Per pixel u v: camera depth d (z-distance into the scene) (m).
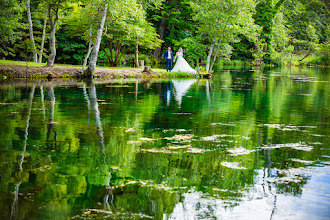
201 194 3.18
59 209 2.79
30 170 3.74
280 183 3.48
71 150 4.55
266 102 10.12
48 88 13.02
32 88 12.84
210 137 5.44
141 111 8.02
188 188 3.31
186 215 2.74
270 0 47.03
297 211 2.83
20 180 3.43
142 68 26.36
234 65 50.00
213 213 2.79
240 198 3.10
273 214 2.79
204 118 7.23
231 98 11.05
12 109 7.93
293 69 39.72
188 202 3.00
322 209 2.88
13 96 10.39
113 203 2.94
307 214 2.77
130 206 2.89
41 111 7.72
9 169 3.75
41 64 21.73
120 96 10.98
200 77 22.72
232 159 4.28
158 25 43.09
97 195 3.10
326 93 12.98
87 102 9.39
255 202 3.01
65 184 3.35
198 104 9.46
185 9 41.16
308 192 3.24
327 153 4.57
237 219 2.67
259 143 5.10
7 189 3.19
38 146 4.72
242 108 8.81
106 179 3.52
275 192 3.25
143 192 3.20
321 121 7.00
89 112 7.71
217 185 3.42
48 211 2.75
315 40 61.44
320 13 73.81
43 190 3.20
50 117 6.99
